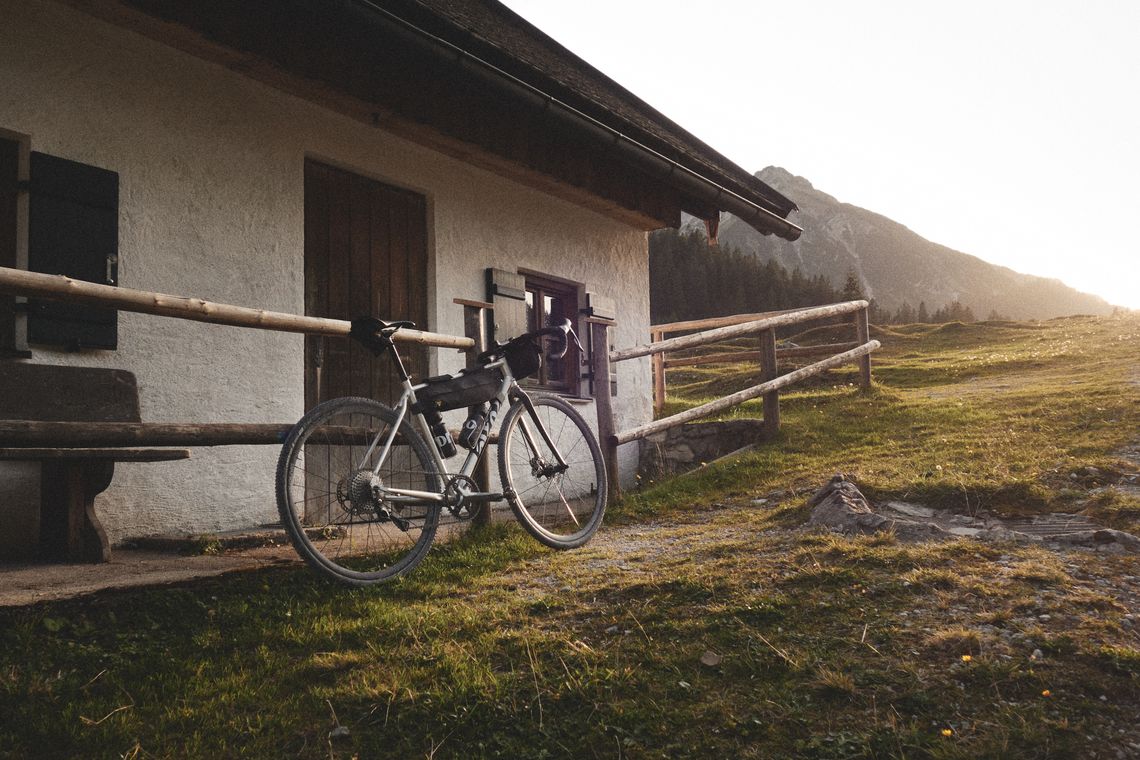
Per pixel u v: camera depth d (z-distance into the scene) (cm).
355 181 677
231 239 567
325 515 610
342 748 257
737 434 871
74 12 489
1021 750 240
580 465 664
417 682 293
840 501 491
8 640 301
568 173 811
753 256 13488
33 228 462
